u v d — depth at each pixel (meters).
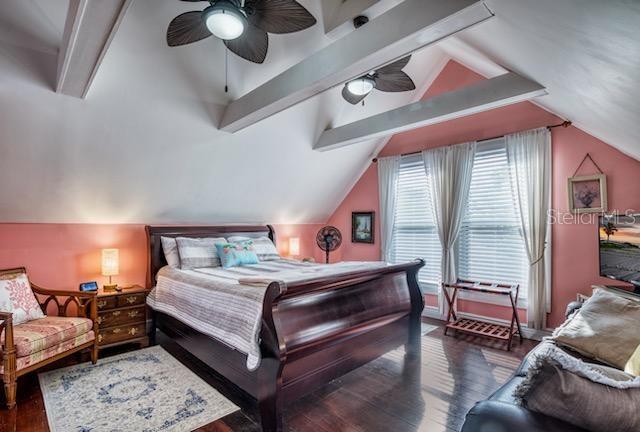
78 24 1.73
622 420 0.88
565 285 3.60
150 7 2.47
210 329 2.58
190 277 3.18
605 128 2.73
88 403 2.38
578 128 3.50
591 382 0.96
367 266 3.07
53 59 2.47
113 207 3.65
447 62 4.47
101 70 2.62
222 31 2.02
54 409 2.30
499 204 4.05
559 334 2.11
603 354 1.86
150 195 3.79
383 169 5.09
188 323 2.88
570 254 3.57
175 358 3.20
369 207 5.42
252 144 3.95
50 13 2.28
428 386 2.67
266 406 2.04
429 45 2.04
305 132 4.25
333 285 2.40
